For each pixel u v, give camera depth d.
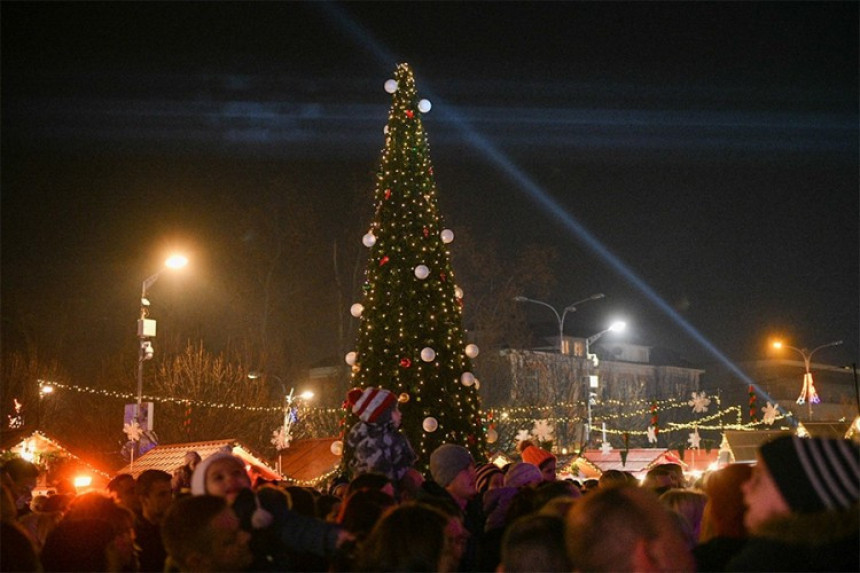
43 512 8.62
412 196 15.18
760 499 3.58
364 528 5.29
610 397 67.62
